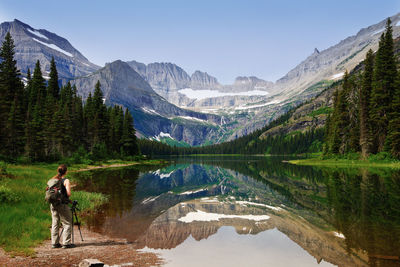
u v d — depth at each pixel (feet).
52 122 236.02
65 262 25.00
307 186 98.89
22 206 46.32
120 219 50.44
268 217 51.85
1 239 29.58
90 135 303.89
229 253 30.68
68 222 31.42
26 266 23.00
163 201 71.61
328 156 255.91
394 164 186.80
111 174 159.12
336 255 30.17
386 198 69.15
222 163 350.02
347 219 48.11
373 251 31.55
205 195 82.69
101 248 31.73
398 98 202.08
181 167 260.83
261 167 238.07
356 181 107.76
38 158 205.26
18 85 238.27
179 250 31.76
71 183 105.91
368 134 216.74
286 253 30.81
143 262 26.81
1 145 180.24
